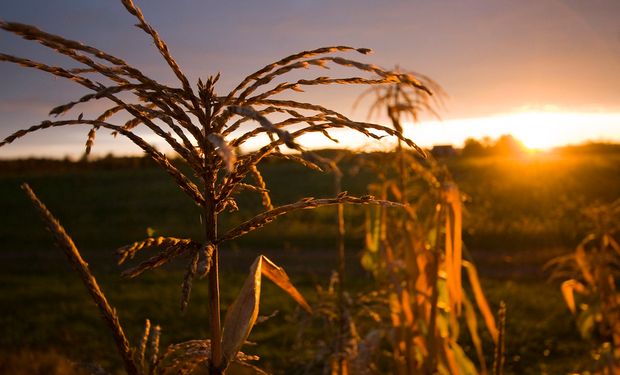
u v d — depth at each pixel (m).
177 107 0.87
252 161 0.91
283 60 0.86
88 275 0.86
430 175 3.21
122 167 49.38
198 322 11.11
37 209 0.83
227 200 0.93
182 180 0.91
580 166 29.45
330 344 3.20
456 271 3.03
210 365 1.01
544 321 10.34
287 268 16.67
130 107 0.86
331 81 0.89
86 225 24.67
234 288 14.08
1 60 0.79
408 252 3.22
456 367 3.06
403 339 3.23
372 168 3.46
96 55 0.78
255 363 8.02
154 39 0.85
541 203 22.44
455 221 3.04
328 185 30.84
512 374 8.23
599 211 4.43
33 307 12.46
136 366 0.91
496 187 23.39
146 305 12.28
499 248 18.28
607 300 4.15
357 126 0.84
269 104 0.91
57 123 0.84
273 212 0.91
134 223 24.78
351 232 20.22
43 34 0.73
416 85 0.83
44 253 19.98
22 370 7.81
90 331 10.56
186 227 23.83
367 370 3.16
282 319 10.71
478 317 10.78
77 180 39.41
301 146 0.58
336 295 3.34
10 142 0.82
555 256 16.75
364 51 0.85
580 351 8.67
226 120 0.88
